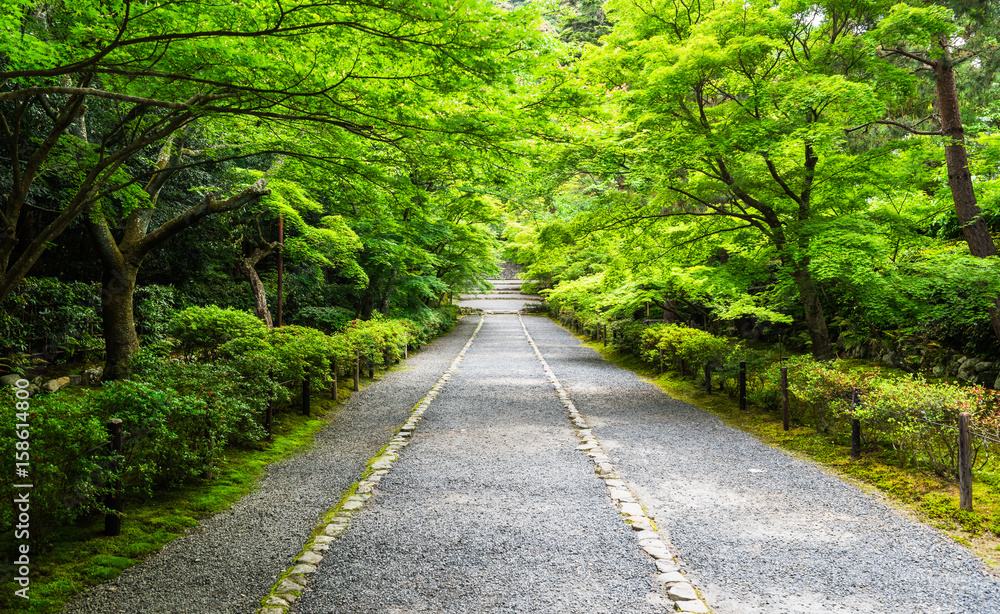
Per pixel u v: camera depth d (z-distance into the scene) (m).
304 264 16.78
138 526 4.02
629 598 3.08
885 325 10.91
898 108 11.06
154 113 8.12
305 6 3.58
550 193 8.68
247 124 6.56
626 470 5.60
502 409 8.75
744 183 8.65
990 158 7.58
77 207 5.45
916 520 4.25
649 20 9.00
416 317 19.06
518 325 27.44
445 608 2.97
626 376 12.35
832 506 4.57
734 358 9.70
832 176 8.08
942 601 3.07
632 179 7.84
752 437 6.96
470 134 5.12
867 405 5.64
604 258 16.23
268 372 6.96
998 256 7.55
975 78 10.20
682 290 12.97
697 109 9.09
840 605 3.04
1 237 5.30
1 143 8.77
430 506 4.55
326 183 7.45
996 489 4.71
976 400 5.06
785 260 8.82
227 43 3.97
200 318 9.62
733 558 3.60
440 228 14.85
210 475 5.11
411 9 3.61
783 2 7.66
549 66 4.90
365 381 11.61
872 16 7.73
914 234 8.12
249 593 3.15
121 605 3.00
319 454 6.24
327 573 3.36
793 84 7.07
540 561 3.54
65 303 10.23
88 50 4.30
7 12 3.50
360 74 4.48
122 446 3.92
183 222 8.73
